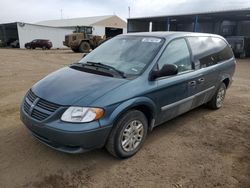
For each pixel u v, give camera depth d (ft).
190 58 14.32
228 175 10.44
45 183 9.56
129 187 9.53
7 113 16.57
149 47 12.94
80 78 11.37
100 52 14.33
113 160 11.20
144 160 11.33
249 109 19.11
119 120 10.52
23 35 124.57
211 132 14.61
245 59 66.95
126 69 12.07
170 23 116.16
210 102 18.02
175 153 12.04
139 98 10.85
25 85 25.59
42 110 10.08
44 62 49.06
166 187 9.60
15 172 10.10
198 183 9.88
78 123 9.47
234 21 96.58
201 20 101.24
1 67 39.17
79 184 9.59
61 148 10.00
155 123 12.54
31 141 12.52
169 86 12.40
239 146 12.99
